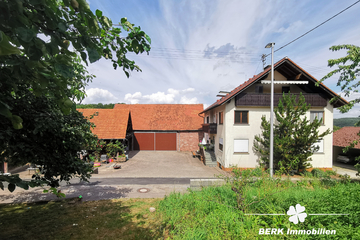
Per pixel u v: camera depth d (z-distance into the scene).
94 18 1.48
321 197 5.34
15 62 1.54
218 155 17.80
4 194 9.20
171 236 4.93
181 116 28.41
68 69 1.53
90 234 5.42
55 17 1.41
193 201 6.38
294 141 12.93
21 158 3.85
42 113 3.71
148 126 26.77
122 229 5.68
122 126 20.86
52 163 4.36
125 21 1.96
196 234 4.21
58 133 4.17
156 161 19.53
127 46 2.22
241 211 5.05
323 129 15.27
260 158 14.39
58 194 3.78
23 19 1.31
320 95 14.93
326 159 15.33
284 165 13.03
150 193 9.59
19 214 6.94
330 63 6.83
